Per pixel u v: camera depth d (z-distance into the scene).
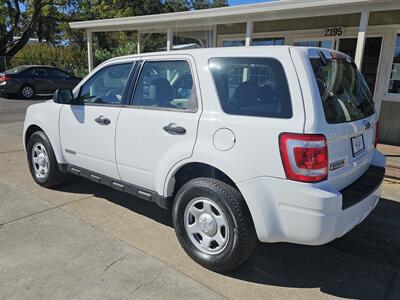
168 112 3.17
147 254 3.20
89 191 4.69
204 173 3.07
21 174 5.31
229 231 2.81
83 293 2.65
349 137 2.78
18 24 25.20
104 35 28.94
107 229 3.65
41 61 23.97
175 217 3.15
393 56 7.83
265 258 3.22
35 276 2.83
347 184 2.90
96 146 3.84
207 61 3.00
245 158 2.66
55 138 4.36
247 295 2.70
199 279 2.87
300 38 9.13
